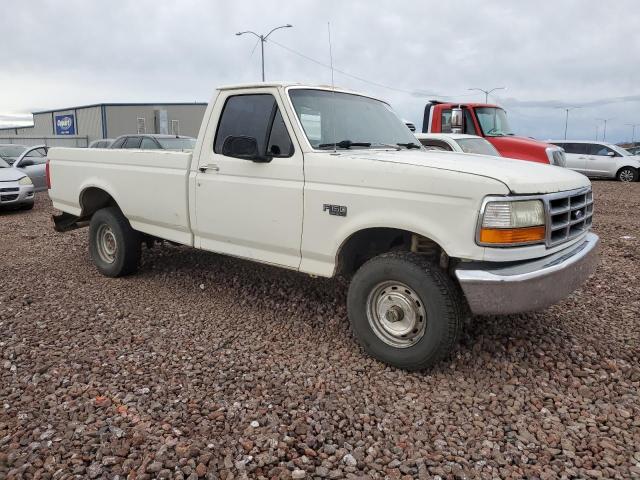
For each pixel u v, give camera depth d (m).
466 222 3.31
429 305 3.50
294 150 4.15
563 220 3.68
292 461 2.73
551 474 2.65
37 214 11.72
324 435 2.96
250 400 3.30
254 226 4.41
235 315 4.83
